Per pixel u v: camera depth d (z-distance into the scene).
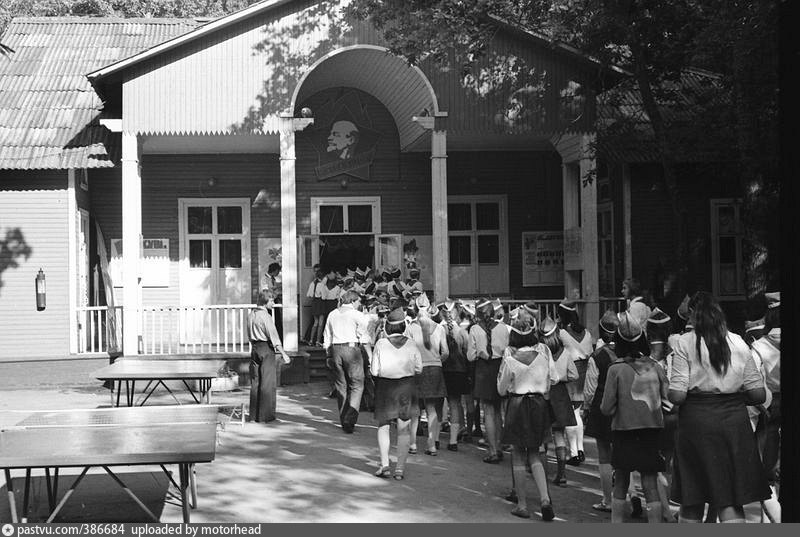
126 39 23.81
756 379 6.82
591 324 19.12
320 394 17.64
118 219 21.78
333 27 18.97
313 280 21.28
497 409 11.45
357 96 22.86
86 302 20.77
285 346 18.98
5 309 19.16
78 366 19.11
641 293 14.05
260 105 18.80
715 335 6.78
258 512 8.73
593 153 19.33
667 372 7.90
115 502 9.12
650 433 7.66
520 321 8.91
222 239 22.45
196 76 18.67
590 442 13.20
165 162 22.25
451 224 23.27
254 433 13.28
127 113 18.47
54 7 35.84
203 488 9.79
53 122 20.19
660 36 16.75
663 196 21.69
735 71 14.41
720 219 22.00
